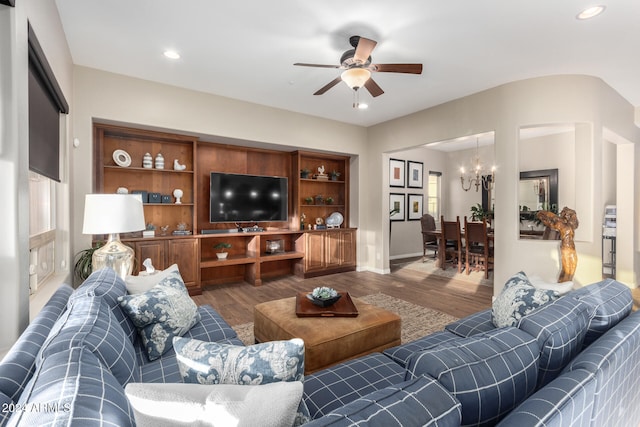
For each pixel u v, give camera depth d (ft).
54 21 7.26
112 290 5.39
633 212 15.10
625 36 8.76
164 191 13.96
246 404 2.34
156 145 13.75
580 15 7.80
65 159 8.96
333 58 10.20
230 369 2.80
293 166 17.67
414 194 24.56
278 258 16.02
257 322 7.63
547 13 7.75
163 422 2.27
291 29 8.55
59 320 4.00
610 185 16.97
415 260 22.36
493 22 8.15
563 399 2.55
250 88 12.75
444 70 10.94
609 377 3.21
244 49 9.63
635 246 15.37
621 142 14.83
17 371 2.92
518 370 2.97
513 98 11.90
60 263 8.82
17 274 4.51
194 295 13.56
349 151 17.94
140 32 8.71
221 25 8.38
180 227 14.03
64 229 8.88
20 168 4.64
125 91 11.46
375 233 18.35
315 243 17.10
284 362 2.80
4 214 4.42
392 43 9.20
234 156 16.07
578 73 11.18
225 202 15.11
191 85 12.43
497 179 12.46
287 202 17.22
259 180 16.20
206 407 2.32
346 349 6.20
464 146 24.44
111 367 3.33
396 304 12.34
